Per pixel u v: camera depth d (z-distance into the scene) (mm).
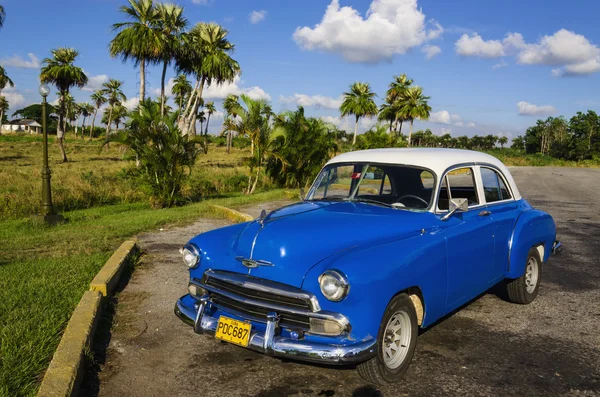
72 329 4043
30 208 13867
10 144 69250
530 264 5574
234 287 3561
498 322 4980
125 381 3625
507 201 5332
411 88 54969
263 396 3428
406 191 4363
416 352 4199
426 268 3691
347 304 3156
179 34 34219
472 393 3488
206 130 86750
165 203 14781
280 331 3357
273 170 21500
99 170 27750
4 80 60844
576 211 14016
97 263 6625
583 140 113750
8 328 4184
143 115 14547
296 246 3461
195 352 4148
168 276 6434
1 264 6734
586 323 4977
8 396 3139
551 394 3488
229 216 11688
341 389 3541
